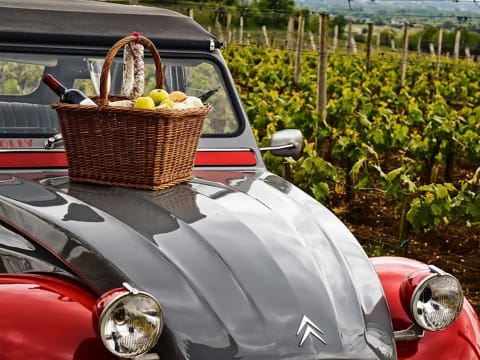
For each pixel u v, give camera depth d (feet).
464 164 48.93
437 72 90.07
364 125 44.32
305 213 13.30
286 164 34.01
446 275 12.23
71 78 15.03
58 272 11.65
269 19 192.75
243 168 15.15
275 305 11.20
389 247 30.66
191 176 13.69
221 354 10.59
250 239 11.94
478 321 13.05
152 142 12.53
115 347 10.09
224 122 15.60
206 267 11.30
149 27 15.52
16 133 14.16
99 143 12.73
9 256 12.25
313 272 11.89
